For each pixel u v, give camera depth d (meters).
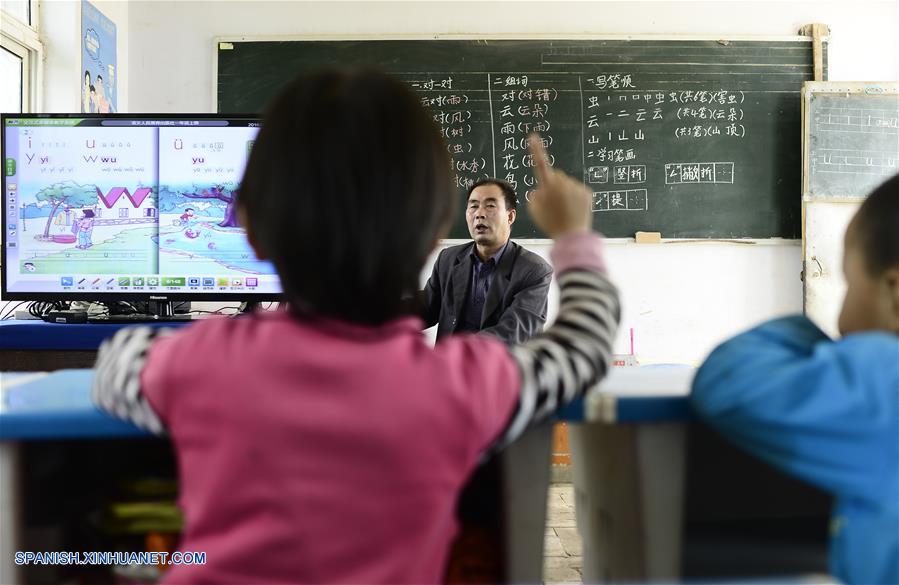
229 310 3.32
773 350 0.66
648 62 3.65
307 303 0.57
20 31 2.93
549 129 3.66
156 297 2.24
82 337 2.06
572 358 0.60
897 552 0.57
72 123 2.20
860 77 3.71
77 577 0.83
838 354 0.61
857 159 3.62
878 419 0.57
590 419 0.69
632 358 3.13
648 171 3.67
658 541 0.72
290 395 0.53
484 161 3.65
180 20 3.61
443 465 0.54
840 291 3.60
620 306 0.65
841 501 0.62
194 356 0.56
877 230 0.68
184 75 3.61
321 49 3.62
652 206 3.67
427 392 0.54
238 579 0.52
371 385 0.54
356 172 0.56
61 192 2.21
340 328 0.56
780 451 0.60
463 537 0.84
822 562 0.85
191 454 0.55
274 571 0.52
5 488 0.67
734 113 3.67
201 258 2.25
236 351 0.55
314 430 0.52
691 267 3.69
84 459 0.89
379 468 0.53
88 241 2.22
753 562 0.85
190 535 0.54
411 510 0.53
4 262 2.21
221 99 3.62
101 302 2.30
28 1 3.04
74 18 3.09
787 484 0.90
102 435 0.65
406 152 0.58
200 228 2.24
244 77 3.62
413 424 0.53
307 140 0.56
